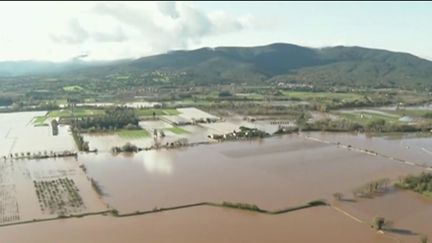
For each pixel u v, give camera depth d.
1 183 157.25
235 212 132.50
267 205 137.75
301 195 147.38
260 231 118.88
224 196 145.50
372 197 146.38
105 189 151.38
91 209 133.38
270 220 126.62
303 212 133.12
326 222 125.62
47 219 125.62
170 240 112.75
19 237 114.31
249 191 150.88
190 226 121.94
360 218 128.88
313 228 121.25
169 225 122.62
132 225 122.31
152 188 152.88
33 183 157.62
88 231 118.12
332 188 155.00
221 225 122.88
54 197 143.25
